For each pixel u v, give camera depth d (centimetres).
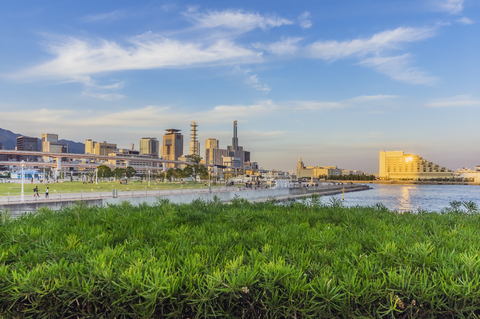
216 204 1377
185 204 1336
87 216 1038
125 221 912
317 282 443
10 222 895
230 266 472
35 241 670
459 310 413
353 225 902
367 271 466
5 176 16738
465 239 700
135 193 5409
